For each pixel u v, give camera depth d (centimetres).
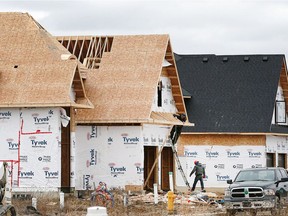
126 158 4744
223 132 5894
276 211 3553
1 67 4466
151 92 4784
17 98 4328
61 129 4634
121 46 5044
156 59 4931
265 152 5894
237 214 3588
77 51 5300
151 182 5119
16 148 4362
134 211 3669
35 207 3612
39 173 4334
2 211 2842
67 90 4316
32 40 4553
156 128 4962
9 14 4681
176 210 3669
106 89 4844
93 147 4781
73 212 3556
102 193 3922
